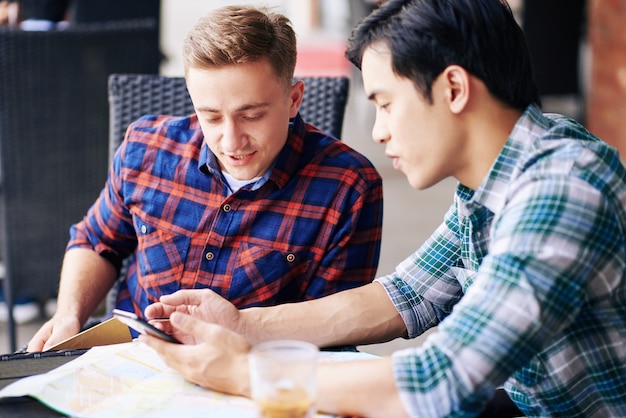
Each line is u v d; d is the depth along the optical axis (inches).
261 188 69.7
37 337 69.3
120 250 78.5
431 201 194.4
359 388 49.1
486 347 47.2
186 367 52.2
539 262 47.5
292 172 70.1
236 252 70.5
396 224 179.0
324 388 49.8
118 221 76.3
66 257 78.3
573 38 219.0
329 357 57.4
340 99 84.9
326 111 85.1
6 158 111.7
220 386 51.7
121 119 85.6
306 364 44.4
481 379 47.3
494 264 48.5
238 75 62.4
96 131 115.6
